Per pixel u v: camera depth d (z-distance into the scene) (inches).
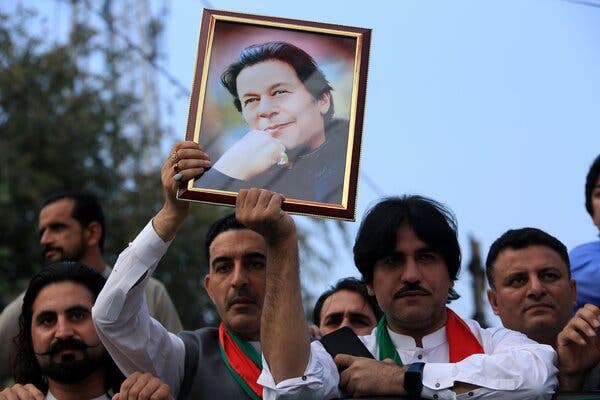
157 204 572.4
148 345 182.7
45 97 573.0
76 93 589.6
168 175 177.6
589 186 238.1
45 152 561.9
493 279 211.3
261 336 172.9
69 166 565.6
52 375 187.6
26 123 560.4
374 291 188.7
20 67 565.0
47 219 266.2
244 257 194.7
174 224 179.8
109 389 192.2
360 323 237.0
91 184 571.8
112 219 561.0
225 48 185.2
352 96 183.0
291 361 169.5
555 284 205.5
